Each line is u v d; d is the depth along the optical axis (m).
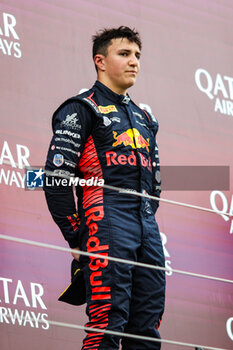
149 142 8.28
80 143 7.78
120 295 7.40
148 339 7.41
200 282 10.18
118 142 7.88
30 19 9.75
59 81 9.78
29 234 9.12
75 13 10.14
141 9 10.77
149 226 7.79
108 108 8.04
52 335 8.93
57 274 9.15
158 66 10.70
